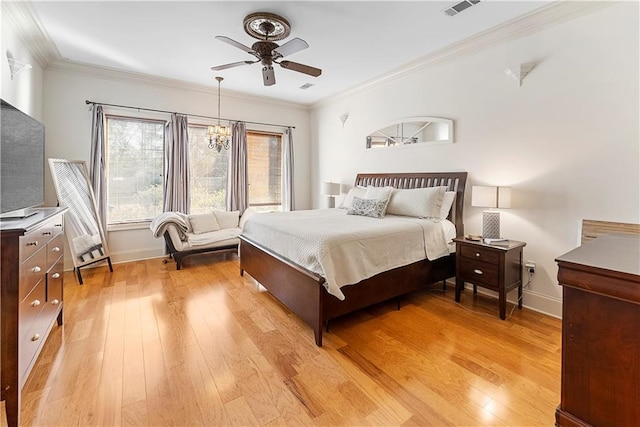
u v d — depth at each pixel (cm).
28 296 166
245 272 395
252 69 406
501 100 307
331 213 386
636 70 227
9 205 187
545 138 276
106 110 418
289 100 564
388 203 365
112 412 159
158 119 457
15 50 284
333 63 382
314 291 227
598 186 247
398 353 217
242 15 272
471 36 310
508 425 153
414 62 376
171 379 186
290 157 582
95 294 322
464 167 343
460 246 303
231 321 264
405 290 288
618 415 81
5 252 150
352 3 254
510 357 212
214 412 160
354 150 502
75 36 312
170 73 422
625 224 234
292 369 197
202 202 507
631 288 77
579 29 253
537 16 269
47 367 195
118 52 352
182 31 302
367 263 254
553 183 273
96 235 397
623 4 231
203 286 349
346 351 219
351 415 159
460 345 227
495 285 273
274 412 161
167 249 471
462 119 342
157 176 466
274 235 295
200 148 501
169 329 248
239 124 524
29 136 218
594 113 247
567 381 91
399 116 419
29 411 159
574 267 87
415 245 294
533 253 289
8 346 149
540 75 277
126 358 207
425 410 163
